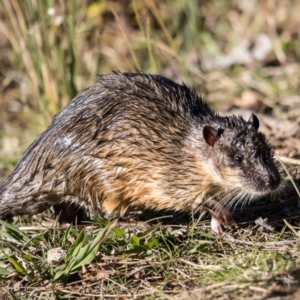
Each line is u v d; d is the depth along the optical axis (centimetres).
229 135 1052
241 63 1762
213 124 1086
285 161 1234
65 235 1049
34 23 1509
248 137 1046
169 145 1081
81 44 1809
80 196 1120
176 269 979
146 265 991
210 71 1747
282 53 1731
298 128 1384
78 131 1098
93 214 1133
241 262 949
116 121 1095
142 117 1094
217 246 1030
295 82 1612
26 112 1658
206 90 1650
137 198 1112
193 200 1088
